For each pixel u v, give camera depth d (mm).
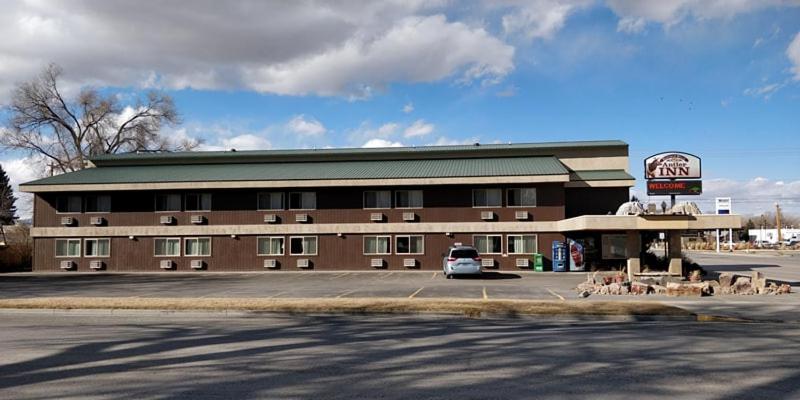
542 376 7938
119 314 16891
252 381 7727
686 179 30375
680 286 20281
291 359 9312
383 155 42594
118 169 42375
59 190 38562
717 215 27000
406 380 7742
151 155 44531
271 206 38500
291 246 38125
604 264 35938
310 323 14578
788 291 20984
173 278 32906
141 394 7074
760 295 20453
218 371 8383
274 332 12719
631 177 38406
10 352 10109
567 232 36281
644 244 38000
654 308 15906
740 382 7547
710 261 51594
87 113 58031
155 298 19828
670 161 30484
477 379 7777
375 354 9727
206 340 11469
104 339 11656
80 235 39312
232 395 6988
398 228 37406
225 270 38250
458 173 37000
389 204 37719
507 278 30375
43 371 8461
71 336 12125
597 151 41406
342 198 38062
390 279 30219
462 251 29891
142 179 38781
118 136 59719
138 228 38969
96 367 8727
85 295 22812
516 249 36625
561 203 36594
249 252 38281
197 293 23234
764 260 53219
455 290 23484
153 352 10031
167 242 38875
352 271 36938
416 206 37562
